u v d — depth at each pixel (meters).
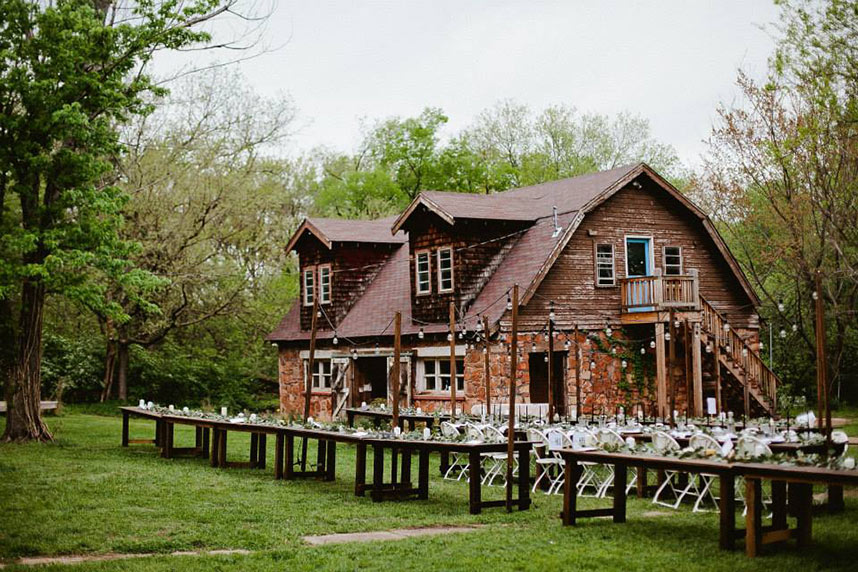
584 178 27.78
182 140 35.12
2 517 11.29
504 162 49.84
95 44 19.69
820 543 9.62
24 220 19.92
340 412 28.20
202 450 19.23
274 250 37.06
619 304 25.48
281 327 32.56
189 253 33.03
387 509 12.41
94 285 20.55
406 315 26.50
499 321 23.11
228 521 11.25
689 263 27.02
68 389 33.91
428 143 47.78
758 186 29.09
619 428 15.60
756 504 9.16
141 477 15.19
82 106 19.81
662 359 24.06
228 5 21.55
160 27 20.20
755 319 28.02
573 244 24.86
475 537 10.21
